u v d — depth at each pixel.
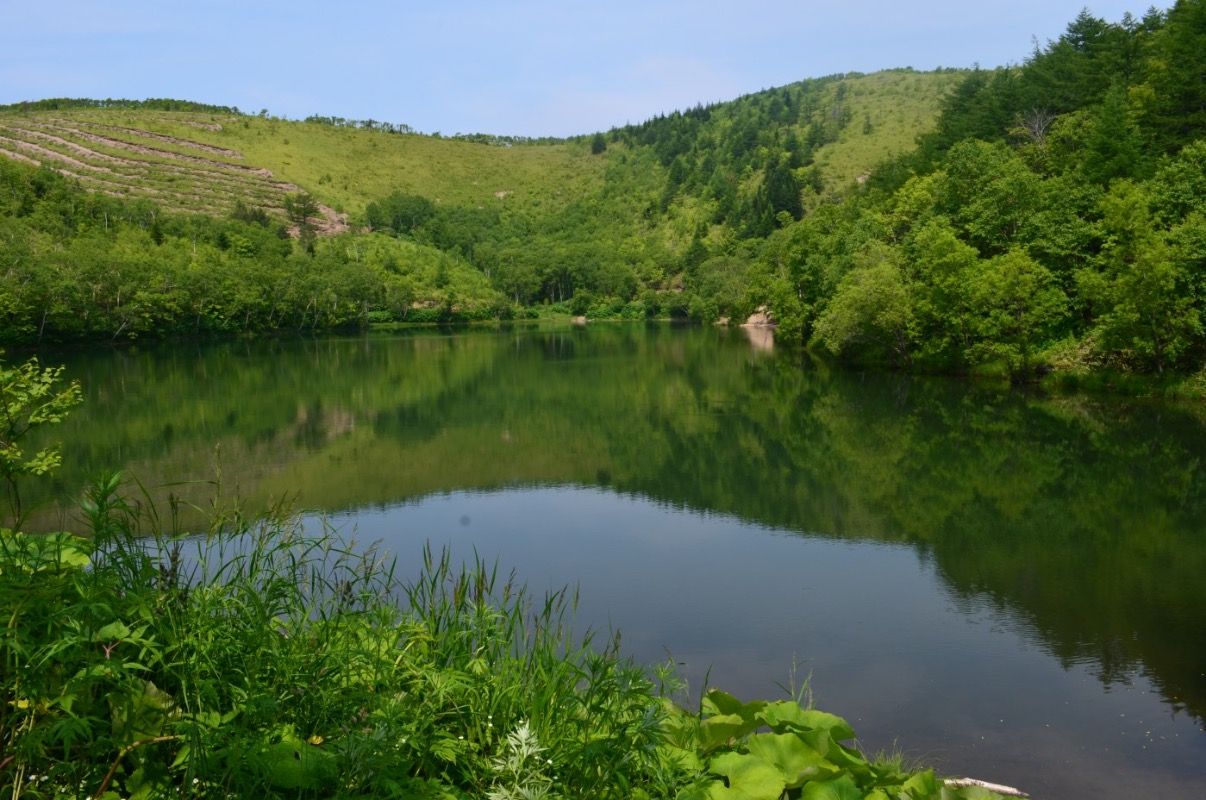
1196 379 31.38
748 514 18.86
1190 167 36.06
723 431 30.11
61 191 100.00
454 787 3.55
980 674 10.36
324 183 179.25
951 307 41.41
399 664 4.47
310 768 3.20
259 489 21.55
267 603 4.33
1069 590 13.47
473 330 102.12
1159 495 19.47
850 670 10.49
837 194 141.25
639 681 4.82
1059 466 22.59
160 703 3.33
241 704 3.45
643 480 22.69
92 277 67.88
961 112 78.12
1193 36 47.19
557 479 23.05
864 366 49.41
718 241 143.75
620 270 136.38
